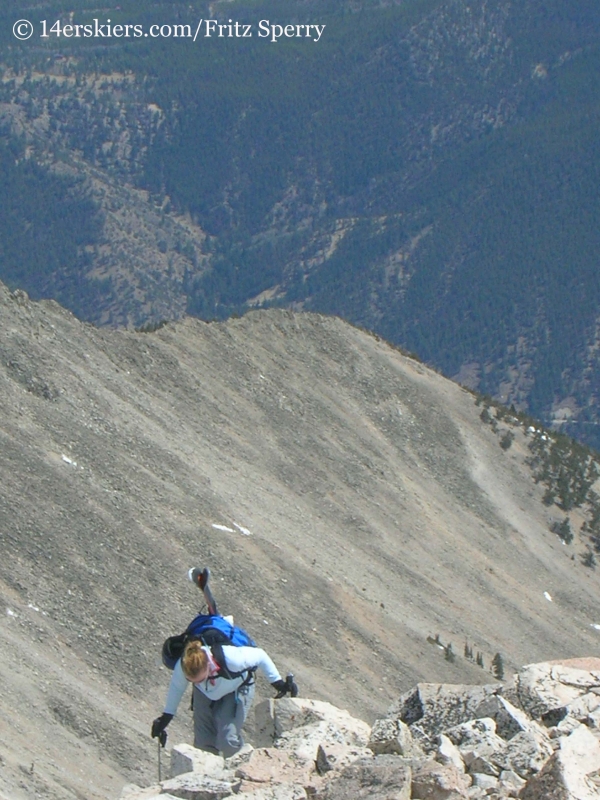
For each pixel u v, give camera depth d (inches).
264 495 2664.9
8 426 2124.8
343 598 2279.8
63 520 1927.9
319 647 2038.6
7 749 1239.5
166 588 1927.9
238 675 601.6
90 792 1270.9
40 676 1498.5
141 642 1745.8
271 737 618.2
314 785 508.1
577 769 494.3
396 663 2150.6
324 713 616.1
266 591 2119.8
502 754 537.0
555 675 626.8
